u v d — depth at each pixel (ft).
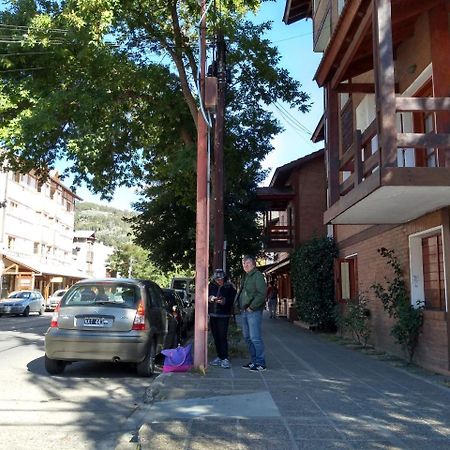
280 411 19.26
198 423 17.60
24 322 77.51
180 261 90.07
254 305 28.55
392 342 36.19
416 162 32.24
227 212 80.59
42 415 20.77
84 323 28.14
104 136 50.57
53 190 163.94
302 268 61.82
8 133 46.70
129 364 33.55
